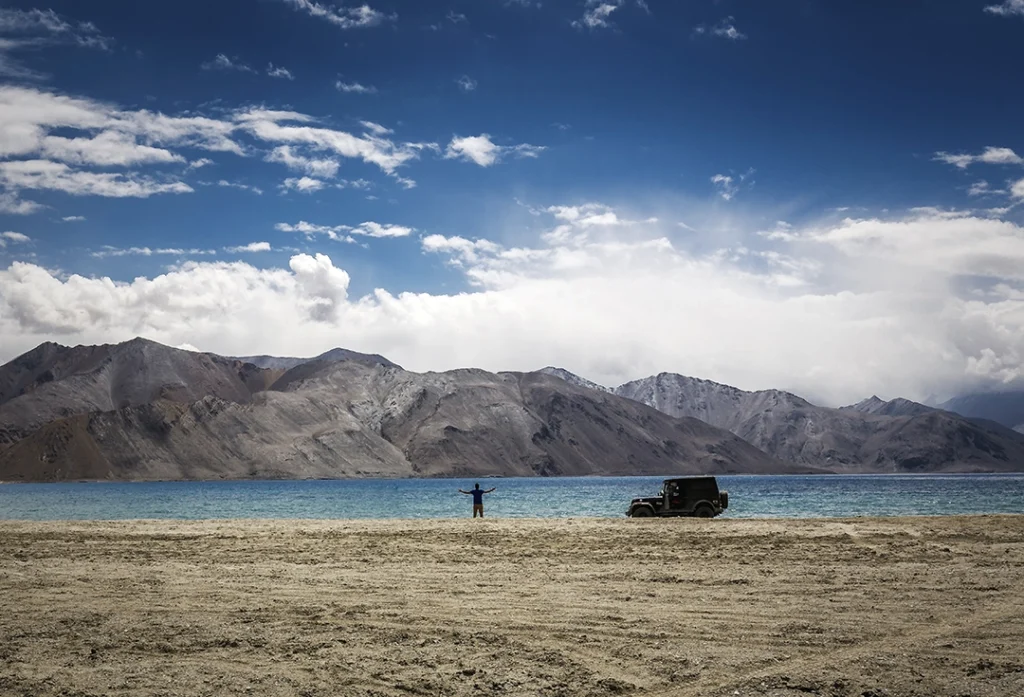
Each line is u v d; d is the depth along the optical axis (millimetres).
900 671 11938
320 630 15008
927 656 12766
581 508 93000
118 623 15664
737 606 16859
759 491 164250
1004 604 16750
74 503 123812
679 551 25375
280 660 12922
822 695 11000
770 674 11922
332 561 24375
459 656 13109
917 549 25047
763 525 32969
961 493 138625
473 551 26188
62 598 18438
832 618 15586
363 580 20719
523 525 34375
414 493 176875
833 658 12734
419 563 23781
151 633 14789
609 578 20656
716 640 14000
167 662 12828
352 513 86688
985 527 31062
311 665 12617
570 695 11203
